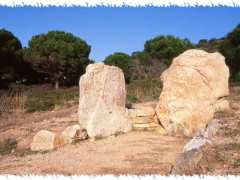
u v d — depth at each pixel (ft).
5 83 107.65
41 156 33.81
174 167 25.34
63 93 74.49
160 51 120.78
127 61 110.73
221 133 31.32
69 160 31.22
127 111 42.09
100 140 37.99
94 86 39.73
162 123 40.42
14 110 64.75
